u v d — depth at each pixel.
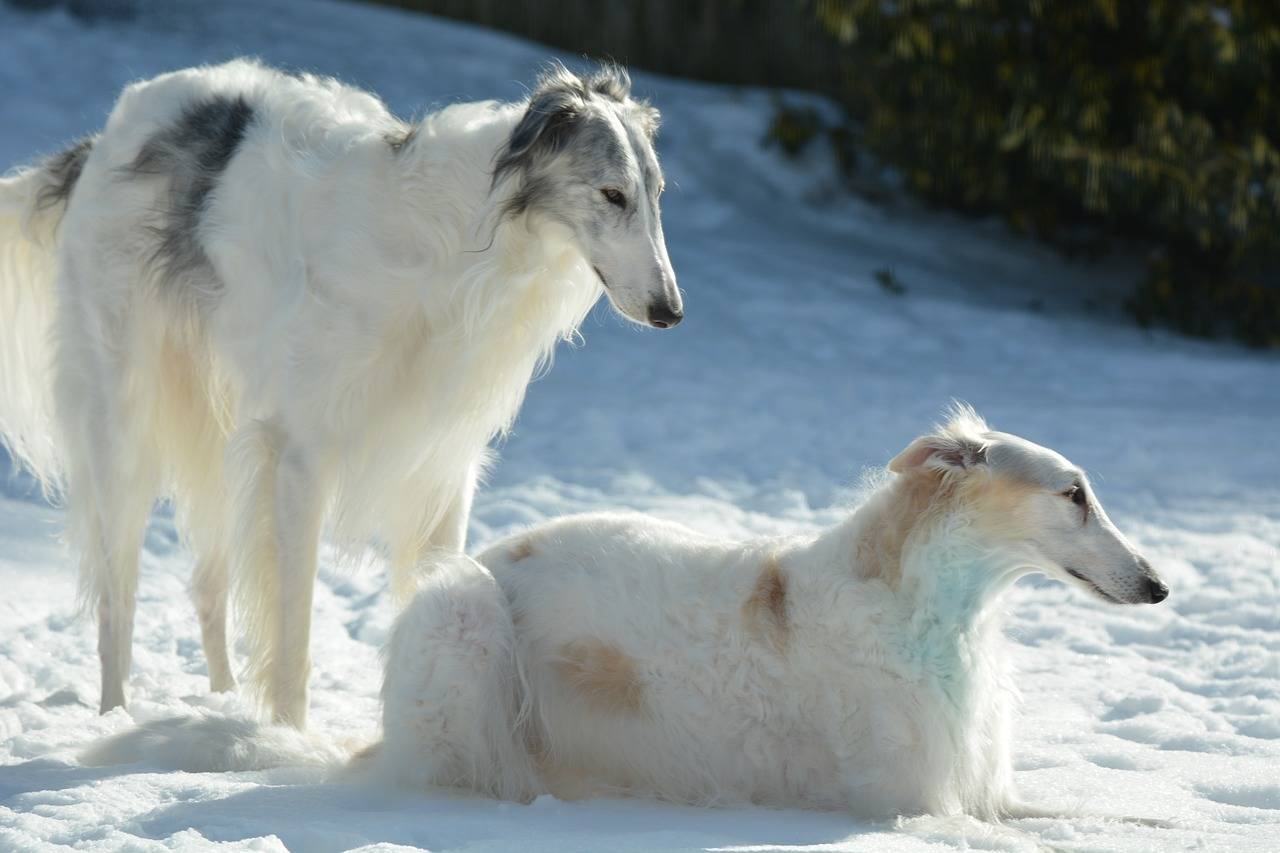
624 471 14.98
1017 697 6.82
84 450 8.66
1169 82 24.19
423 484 8.08
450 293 7.71
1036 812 6.47
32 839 5.54
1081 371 20.17
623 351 19.72
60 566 11.25
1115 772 7.14
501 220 7.59
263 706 7.96
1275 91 24.05
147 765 6.86
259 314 8.05
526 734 6.80
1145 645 10.13
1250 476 15.30
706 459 15.59
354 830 5.77
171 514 13.03
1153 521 13.63
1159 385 19.70
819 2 24.75
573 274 7.86
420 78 25.72
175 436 8.91
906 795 6.26
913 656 6.27
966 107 24.45
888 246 25.38
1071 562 6.33
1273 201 22.92
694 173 25.88
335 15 28.47
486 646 6.64
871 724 6.32
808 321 21.31
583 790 6.73
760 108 28.00
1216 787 6.82
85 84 23.05
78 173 9.23
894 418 17.28
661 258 7.46
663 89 28.38
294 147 8.06
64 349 8.77
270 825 5.79
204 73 8.80
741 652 6.52
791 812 6.36
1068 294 24.75
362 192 7.78
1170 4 23.30
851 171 27.09
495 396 7.95
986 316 22.36
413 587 8.15
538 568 6.96
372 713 8.34
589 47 29.27
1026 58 24.25
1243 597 11.12
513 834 5.82
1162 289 23.80
